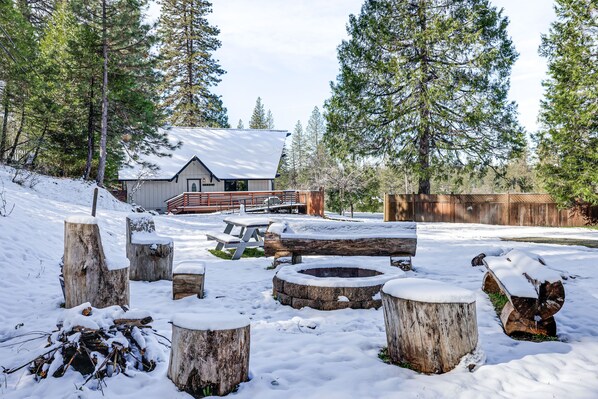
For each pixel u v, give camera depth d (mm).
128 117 23344
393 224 8305
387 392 3270
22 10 22281
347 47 22719
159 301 6242
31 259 7938
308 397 3184
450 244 12797
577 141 18812
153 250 7699
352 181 31469
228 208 27500
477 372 3617
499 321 5176
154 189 30531
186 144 34062
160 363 3885
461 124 21391
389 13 21797
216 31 43312
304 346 4328
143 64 22516
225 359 3283
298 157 75125
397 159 22641
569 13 18844
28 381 3514
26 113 21125
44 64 19078
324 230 8344
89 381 3459
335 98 22891
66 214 12727
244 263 9773
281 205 26328
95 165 25125
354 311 5645
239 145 35406
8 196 11820
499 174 22156
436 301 3658
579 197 19234
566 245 12078
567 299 6113
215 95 44500
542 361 3900
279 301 6172
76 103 21453
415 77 20422
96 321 3744
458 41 20312
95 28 20844
